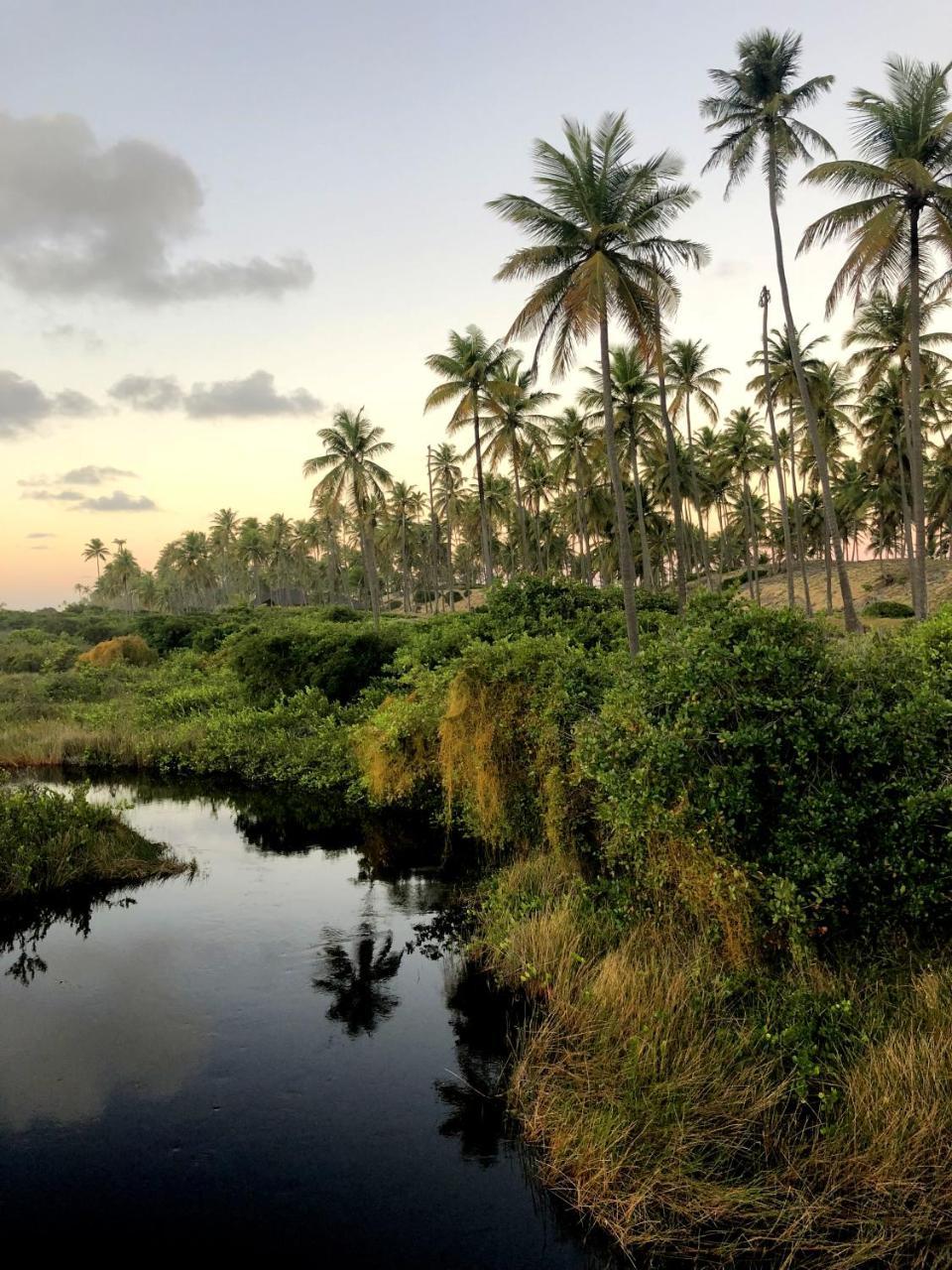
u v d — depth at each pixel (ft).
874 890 20.97
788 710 22.24
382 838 45.52
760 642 23.47
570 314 57.06
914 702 22.00
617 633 54.34
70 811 40.70
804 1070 17.93
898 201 68.49
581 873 30.60
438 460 219.82
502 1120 19.43
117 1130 19.07
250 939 31.14
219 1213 16.30
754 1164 16.21
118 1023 24.44
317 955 29.48
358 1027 24.11
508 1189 17.04
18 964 28.86
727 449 172.35
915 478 75.41
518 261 59.06
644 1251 14.97
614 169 57.26
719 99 81.30
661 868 23.54
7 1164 17.83
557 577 64.03
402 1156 18.13
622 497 53.47
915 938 21.48
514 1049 22.40
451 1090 20.71
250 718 69.26
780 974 21.57
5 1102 20.21
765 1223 14.89
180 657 130.21
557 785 30.40
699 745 22.68
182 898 35.94
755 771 22.33
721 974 21.61
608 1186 16.03
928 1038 17.43
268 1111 19.83
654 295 60.34
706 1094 17.81
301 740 65.51
